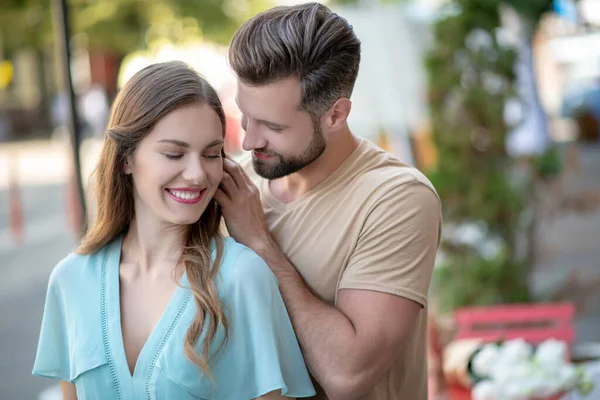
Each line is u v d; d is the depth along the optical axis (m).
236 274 1.61
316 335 1.68
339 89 1.71
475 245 4.08
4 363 4.97
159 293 1.65
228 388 1.62
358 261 1.73
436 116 4.03
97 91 16.50
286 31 1.66
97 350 1.62
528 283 4.16
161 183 1.58
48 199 10.84
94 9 17.75
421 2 6.78
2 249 8.02
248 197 1.77
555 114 14.97
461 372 2.40
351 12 6.73
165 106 1.56
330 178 1.80
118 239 1.73
